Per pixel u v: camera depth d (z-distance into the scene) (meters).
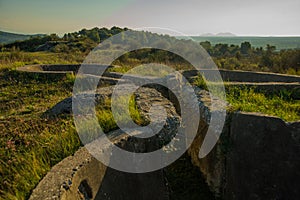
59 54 25.19
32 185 2.74
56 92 8.91
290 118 4.23
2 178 3.02
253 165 3.77
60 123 4.88
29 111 6.63
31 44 42.59
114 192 3.32
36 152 3.53
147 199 3.91
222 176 4.22
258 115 3.80
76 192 2.75
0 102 7.91
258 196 3.72
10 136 4.33
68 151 3.50
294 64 17.69
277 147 3.63
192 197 4.44
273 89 7.88
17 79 10.40
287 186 3.57
